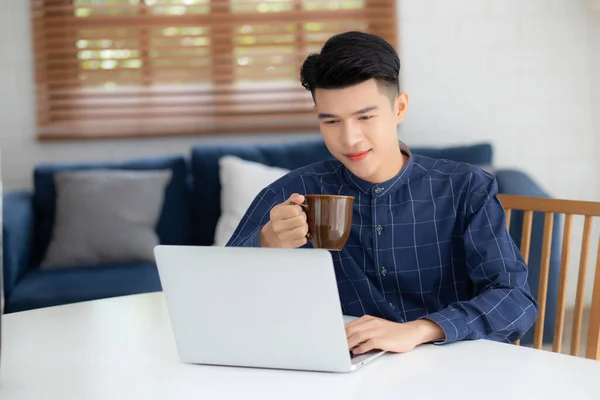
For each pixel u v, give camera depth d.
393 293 1.58
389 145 1.40
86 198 3.22
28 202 3.30
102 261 3.18
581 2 3.68
